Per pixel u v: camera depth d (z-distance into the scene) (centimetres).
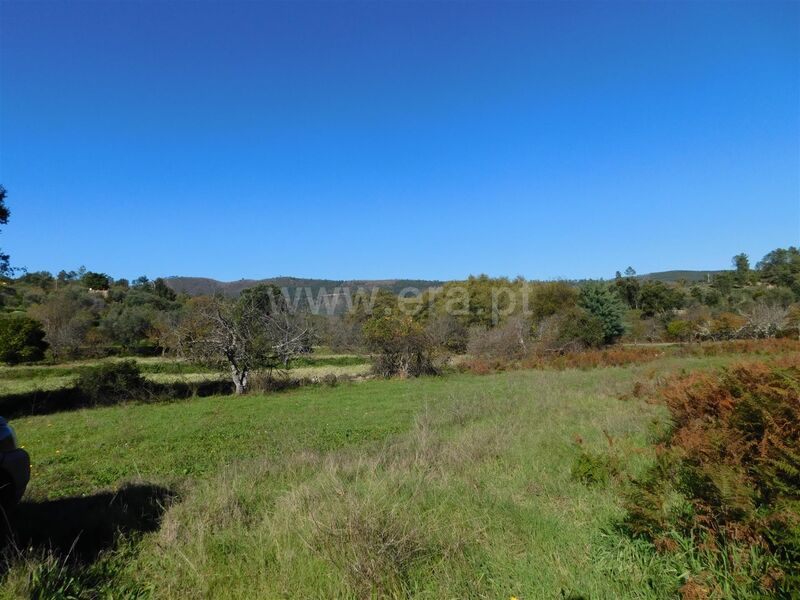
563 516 500
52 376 3519
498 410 1266
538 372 2664
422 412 1432
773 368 670
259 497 613
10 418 1730
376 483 564
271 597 370
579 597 352
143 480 739
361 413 1548
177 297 8075
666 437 751
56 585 379
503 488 588
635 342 4866
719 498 415
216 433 1256
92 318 5431
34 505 619
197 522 513
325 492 562
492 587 372
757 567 357
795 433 466
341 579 379
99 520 533
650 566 389
